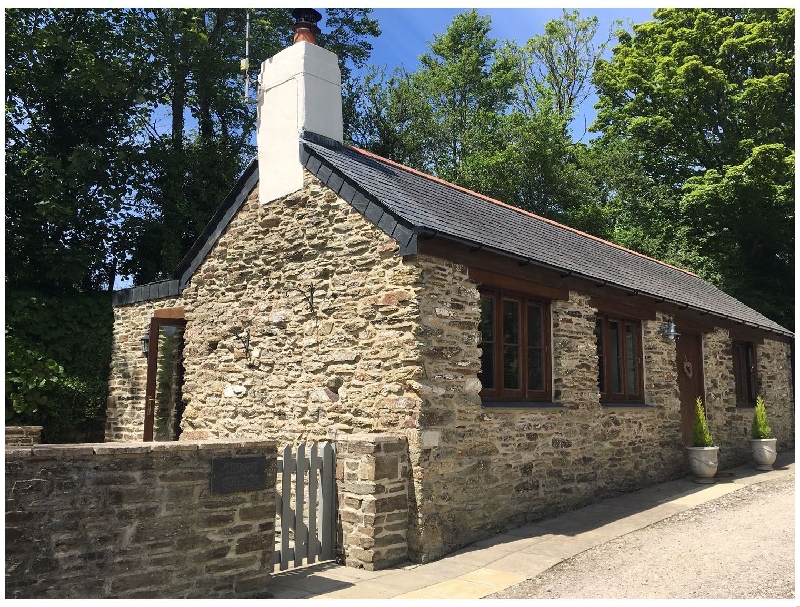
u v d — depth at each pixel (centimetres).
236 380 998
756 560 657
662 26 2586
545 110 2597
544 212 2561
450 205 990
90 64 1555
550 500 904
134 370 1249
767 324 1623
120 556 508
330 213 884
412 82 2944
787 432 1692
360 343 822
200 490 558
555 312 973
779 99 2311
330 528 731
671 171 2591
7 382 1209
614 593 580
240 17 2034
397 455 729
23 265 1505
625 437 1073
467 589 613
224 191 1891
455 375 788
